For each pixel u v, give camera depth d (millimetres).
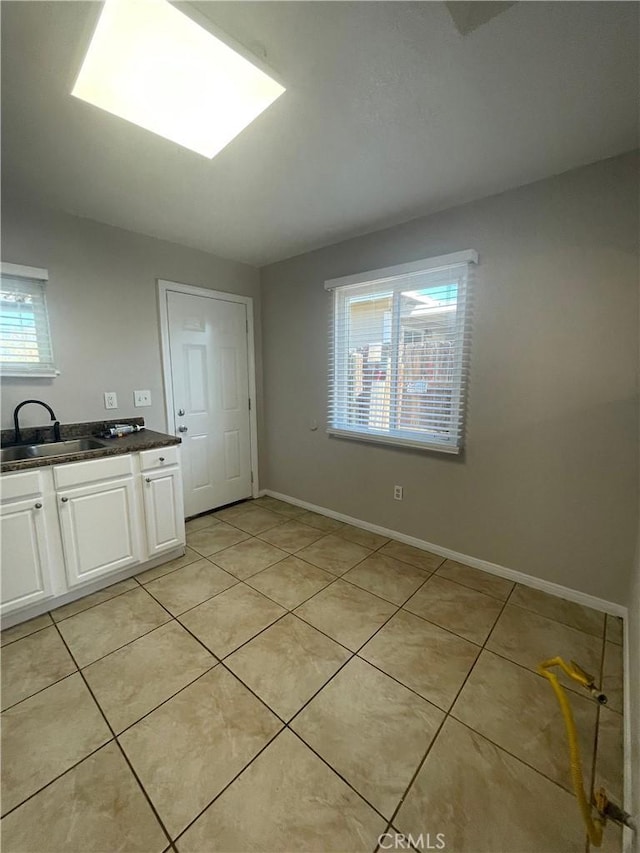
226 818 1057
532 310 1992
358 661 1621
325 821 1052
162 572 2346
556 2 992
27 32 1063
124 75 1214
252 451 3641
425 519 2604
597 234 1780
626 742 1236
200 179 1901
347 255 2781
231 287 3275
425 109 1410
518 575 2209
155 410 2854
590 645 1707
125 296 2609
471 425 2291
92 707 1396
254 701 1426
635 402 1766
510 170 1826
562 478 2002
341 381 2982
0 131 1507
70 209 2256
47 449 2211
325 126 1493
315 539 2811
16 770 1175
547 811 1079
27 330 2188
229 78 1232
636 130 1533
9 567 1787
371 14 1032
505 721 1351
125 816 1060
